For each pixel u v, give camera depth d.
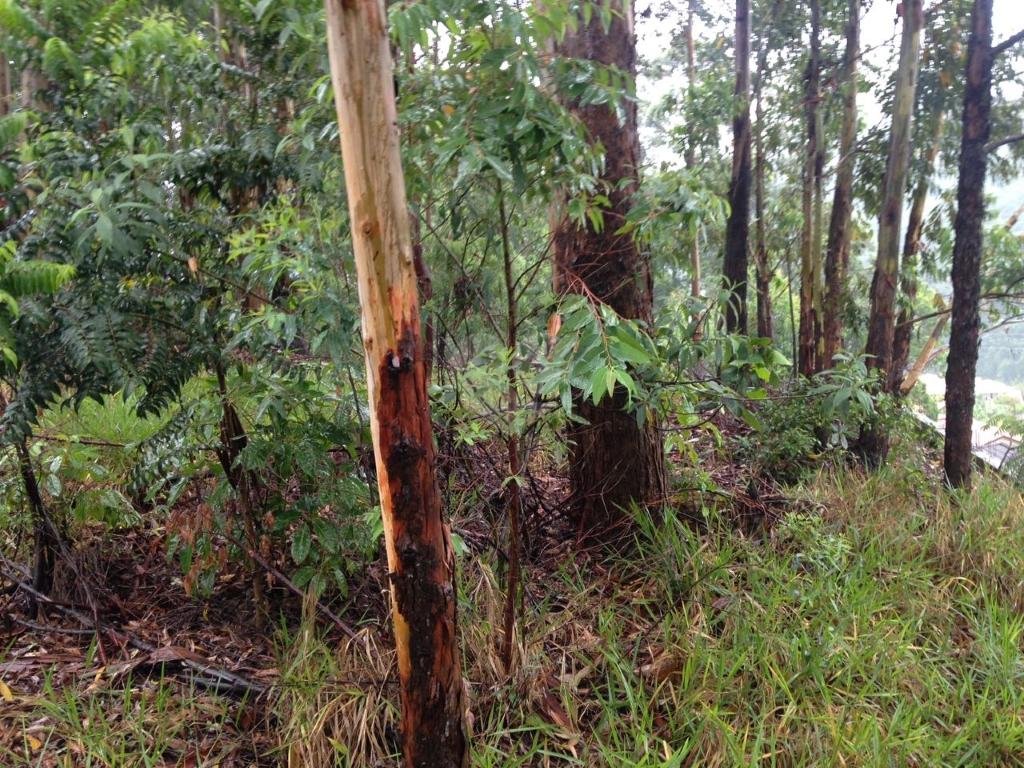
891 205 5.57
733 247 7.05
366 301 1.79
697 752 2.67
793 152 8.85
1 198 2.66
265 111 2.97
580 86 2.49
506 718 2.78
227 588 3.56
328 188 2.78
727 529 4.06
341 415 2.94
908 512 4.62
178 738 2.67
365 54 1.66
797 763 2.65
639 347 2.14
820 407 4.44
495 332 2.85
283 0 2.38
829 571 3.72
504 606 3.15
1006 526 4.52
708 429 4.26
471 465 3.15
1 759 2.49
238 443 3.04
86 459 3.69
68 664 3.02
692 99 7.55
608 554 3.87
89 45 2.65
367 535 2.93
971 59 4.77
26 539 3.64
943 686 3.09
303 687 2.77
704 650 3.07
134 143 2.80
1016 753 2.82
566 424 3.58
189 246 2.80
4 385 3.13
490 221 2.82
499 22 2.27
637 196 3.07
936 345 9.34
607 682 3.01
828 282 7.04
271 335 2.62
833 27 8.00
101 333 2.46
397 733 2.62
